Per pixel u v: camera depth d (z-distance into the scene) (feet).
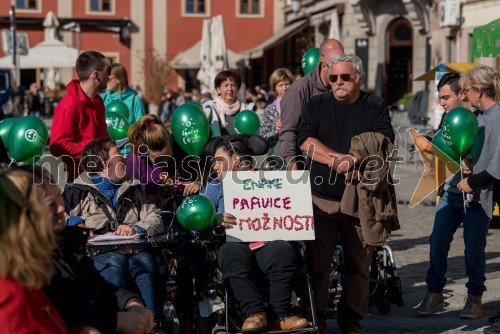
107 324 24.14
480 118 39.04
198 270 36.19
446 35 155.22
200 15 272.31
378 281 42.34
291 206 35.99
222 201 37.19
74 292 24.66
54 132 40.70
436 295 42.52
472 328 40.57
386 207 36.22
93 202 35.45
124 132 47.21
